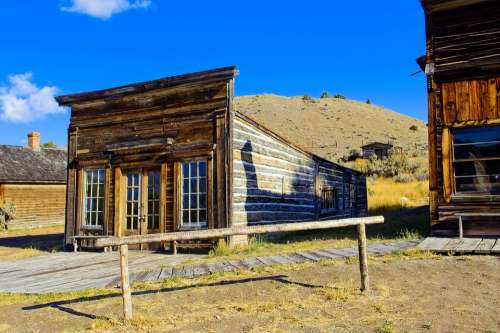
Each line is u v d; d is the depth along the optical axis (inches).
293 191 675.4
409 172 1517.0
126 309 221.5
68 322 227.5
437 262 296.0
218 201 478.9
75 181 581.6
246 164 525.7
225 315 220.5
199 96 506.9
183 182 504.4
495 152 402.6
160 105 531.2
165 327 208.5
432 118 426.0
